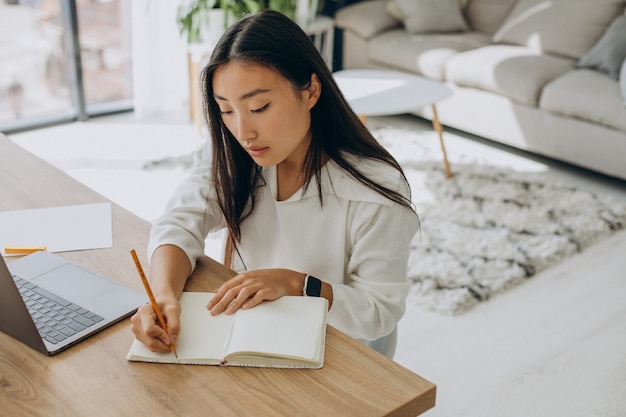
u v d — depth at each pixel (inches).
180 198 50.6
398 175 47.0
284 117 42.3
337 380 36.6
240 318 39.9
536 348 86.4
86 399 35.4
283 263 50.8
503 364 83.5
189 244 46.9
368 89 131.7
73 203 56.1
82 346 39.4
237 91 41.3
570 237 109.3
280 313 40.4
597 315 92.9
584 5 154.2
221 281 45.4
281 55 41.3
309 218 48.5
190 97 158.6
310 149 47.0
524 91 138.1
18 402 35.3
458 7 175.2
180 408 34.6
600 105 127.8
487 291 96.0
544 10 160.4
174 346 38.0
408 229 46.9
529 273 101.0
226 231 53.6
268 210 50.1
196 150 54.3
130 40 165.2
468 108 149.6
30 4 149.9
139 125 156.8
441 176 131.3
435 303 93.6
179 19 150.6
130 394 35.6
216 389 35.9
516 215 116.0
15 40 151.6
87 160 136.9
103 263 47.9
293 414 34.2
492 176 132.0
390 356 55.4
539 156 146.1
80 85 155.2
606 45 141.6
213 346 38.3
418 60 158.6
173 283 43.1
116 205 56.0
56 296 43.7
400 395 35.7
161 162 136.4
